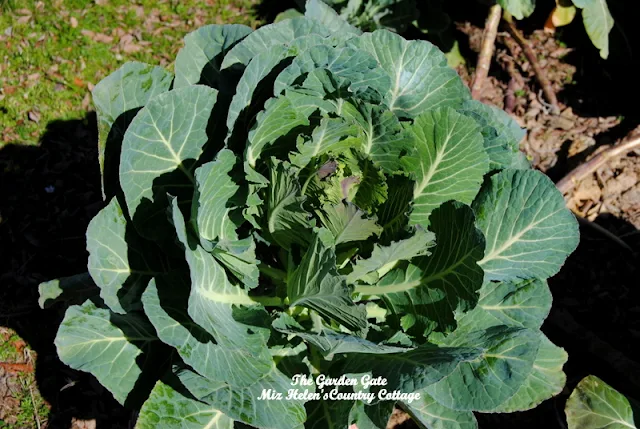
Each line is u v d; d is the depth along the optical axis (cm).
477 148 125
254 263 120
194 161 121
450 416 122
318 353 126
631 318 168
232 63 124
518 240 127
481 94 193
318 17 144
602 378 160
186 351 110
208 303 115
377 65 120
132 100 123
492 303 128
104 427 148
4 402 147
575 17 201
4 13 186
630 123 188
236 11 199
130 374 118
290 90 118
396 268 126
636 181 181
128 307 116
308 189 120
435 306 121
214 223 119
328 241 117
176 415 115
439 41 195
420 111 132
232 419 118
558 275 172
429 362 114
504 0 168
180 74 126
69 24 187
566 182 177
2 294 158
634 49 197
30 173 171
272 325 116
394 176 126
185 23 195
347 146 122
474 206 129
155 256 121
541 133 188
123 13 193
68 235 167
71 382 149
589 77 196
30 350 152
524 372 117
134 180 116
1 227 165
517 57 198
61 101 179
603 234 175
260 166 122
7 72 180
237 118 119
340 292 110
